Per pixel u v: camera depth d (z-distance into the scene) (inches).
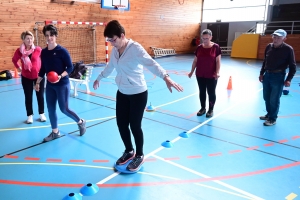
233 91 249.6
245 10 639.1
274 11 597.3
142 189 93.4
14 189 92.0
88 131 146.6
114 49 94.8
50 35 116.7
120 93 98.6
